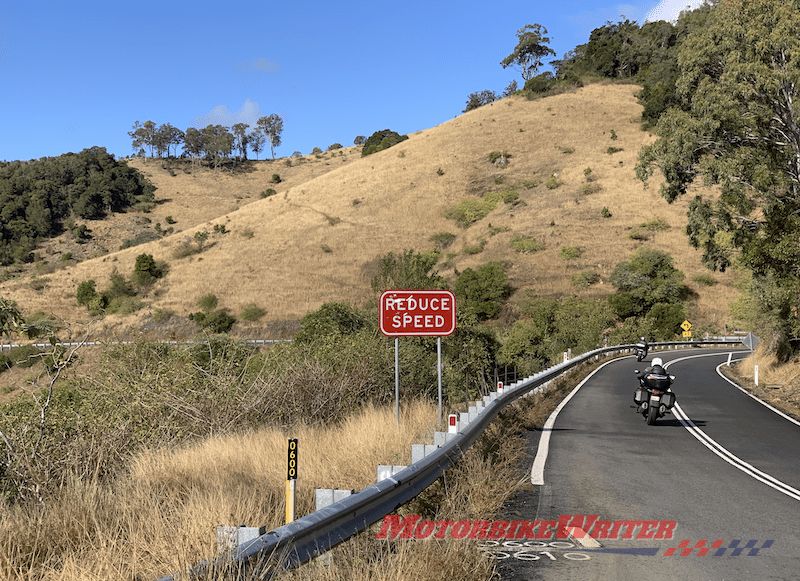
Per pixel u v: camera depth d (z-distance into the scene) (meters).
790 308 27.84
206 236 86.25
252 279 73.75
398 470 6.00
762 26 21.83
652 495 7.86
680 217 77.12
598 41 149.00
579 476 8.91
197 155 193.88
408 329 12.63
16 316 7.67
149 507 5.38
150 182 164.00
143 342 13.15
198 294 70.00
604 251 71.25
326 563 4.32
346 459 8.14
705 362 36.91
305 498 6.39
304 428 11.07
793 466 10.08
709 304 62.03
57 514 5.18
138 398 10.95
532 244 73.81
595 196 84.00
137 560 4.20
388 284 28.77
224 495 5.79
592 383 25.05
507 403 13.83
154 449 9.19
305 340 25.08
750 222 24.70
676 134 24.20
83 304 68.69
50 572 4.16
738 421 15.62
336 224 87.25
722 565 5.29
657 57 133.75
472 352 20.97
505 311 62.25
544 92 131.38
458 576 4.64
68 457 7.85
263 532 3.95
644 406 14.96
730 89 22.78
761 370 28.66
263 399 12.89
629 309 59.38
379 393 15.73
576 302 58.22
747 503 7.53
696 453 11.06
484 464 8.30
